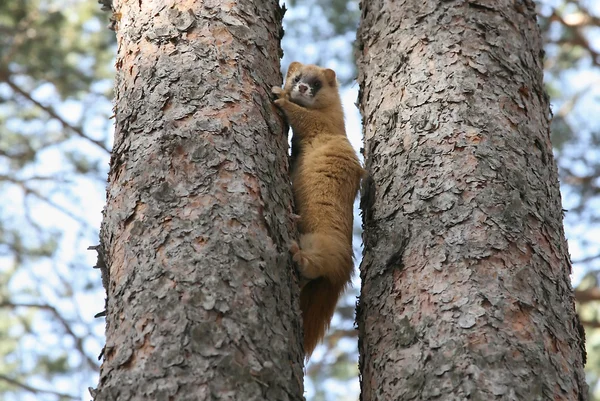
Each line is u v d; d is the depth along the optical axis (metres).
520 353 6.69
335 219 9.39
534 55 9.21
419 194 7.82
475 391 6.47
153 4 8.19
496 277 7.08
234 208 6.83
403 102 8.63
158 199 6.84
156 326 6.17
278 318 6.55
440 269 7.24
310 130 10.48
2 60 18.94
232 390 5.90
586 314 18.48
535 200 7.73
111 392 5.99
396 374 6.95
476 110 8.20
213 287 6.34
